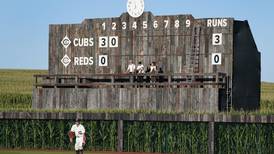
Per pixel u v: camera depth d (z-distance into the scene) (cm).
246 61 7306
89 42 7744
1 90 13075
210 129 6525
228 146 6531
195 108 7006
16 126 7206
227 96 7081
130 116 6781
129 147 6838
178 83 7119
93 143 6944
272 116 6353
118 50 7631
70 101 7556
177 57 7362
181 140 6681
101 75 7412
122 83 7375
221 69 7181
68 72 7812
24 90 13250
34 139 7150
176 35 7375
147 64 7494
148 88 7238
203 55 7256
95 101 7456
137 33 7550
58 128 7081
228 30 7162
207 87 7056
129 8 7594
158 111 6831
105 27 7694
